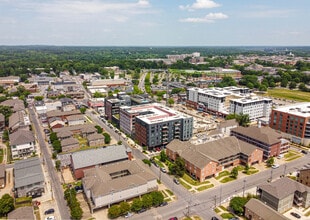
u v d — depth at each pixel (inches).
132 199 4244.6
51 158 5856.3
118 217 3821.4
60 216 3850.9
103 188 3951.8
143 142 6441.9
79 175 4874.5
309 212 4001.0
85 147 6471.5
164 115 6811.0
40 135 7332.7
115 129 7844.5
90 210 3971.5
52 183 4798.2
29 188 4338.1
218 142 5762.8
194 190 4576.8
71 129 7313.0
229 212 3951.8
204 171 4854.8
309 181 4534.9
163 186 4702.3
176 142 5880.9
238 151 5590.6
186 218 3804.1
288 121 7032.5
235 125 7613.2
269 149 5753.0
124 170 4761.3
